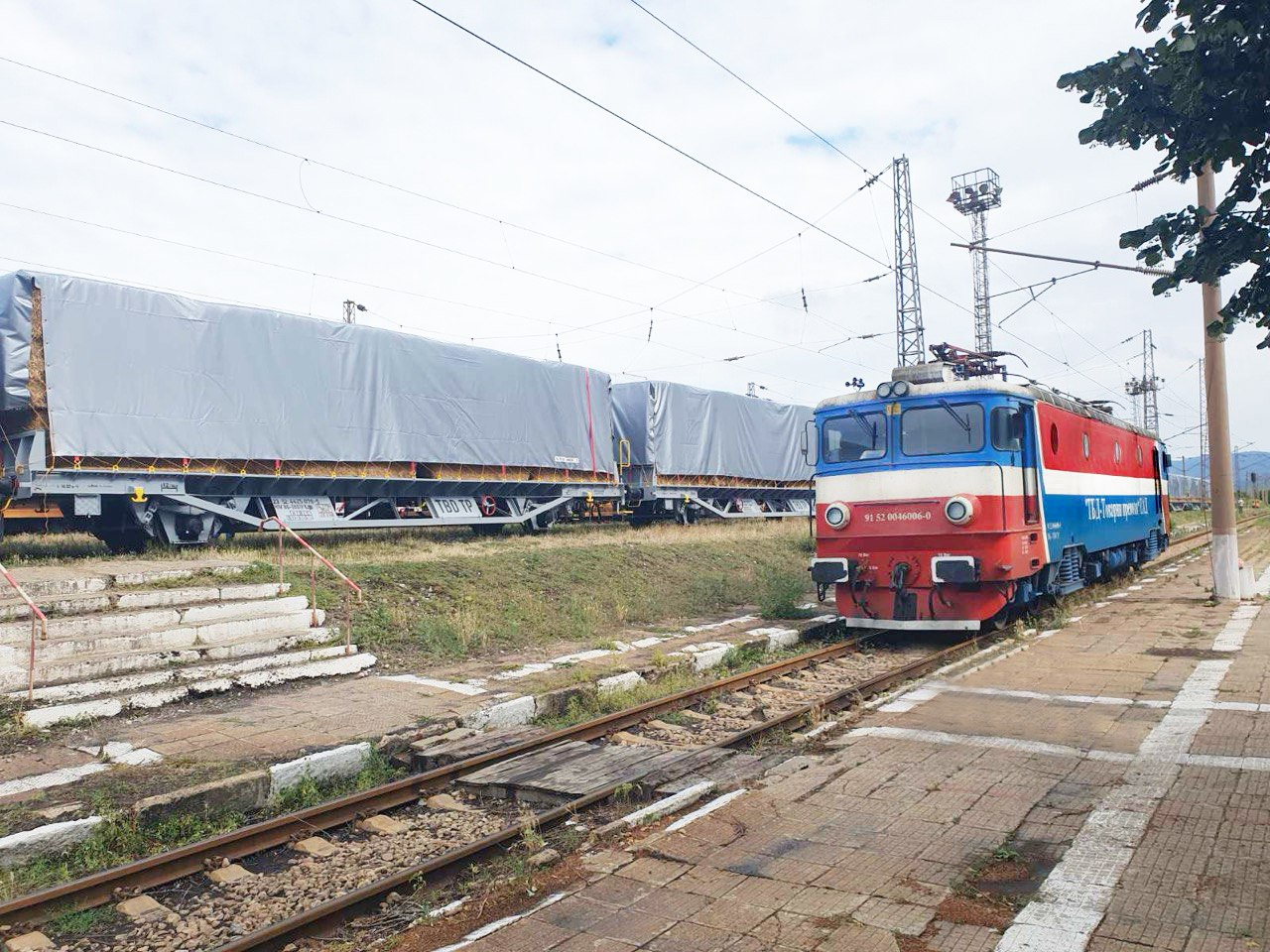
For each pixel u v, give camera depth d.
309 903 4.98
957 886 4.42
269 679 9.59
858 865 4.71
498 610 13.49
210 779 6.57
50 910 4.82
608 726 8.23
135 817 5.91
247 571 12.66
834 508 12.36
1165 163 4.19
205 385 15.56
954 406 11.68
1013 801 5.54
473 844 5.36
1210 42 3.81
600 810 6.05
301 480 17.25
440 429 19.56
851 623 12.40
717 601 16.34
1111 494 16.45
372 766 7.37
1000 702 8.11
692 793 6.01
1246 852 4.59
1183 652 10.01
